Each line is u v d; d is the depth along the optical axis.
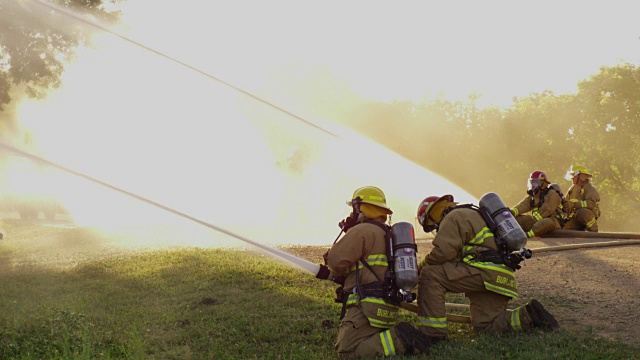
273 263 11.12
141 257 12.80
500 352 5.74
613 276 8.93
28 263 13.77
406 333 5.80
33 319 7.39
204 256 12.31
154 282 10.00
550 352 5.65
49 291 9.84
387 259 5.92
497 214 6.25
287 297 8.46
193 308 8.20
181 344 6.70
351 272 6.05
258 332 6.93
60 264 13.23
